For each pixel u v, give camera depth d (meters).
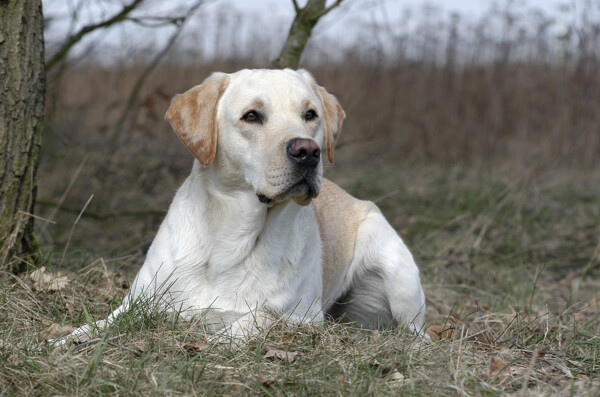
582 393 3.10
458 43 15.20
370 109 15.35
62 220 7.77
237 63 13.96
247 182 3.83
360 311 5.20
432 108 14.98
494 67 14.70
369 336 3.91
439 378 3.26
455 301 6.01
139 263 5.89
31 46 4.70
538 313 5.53
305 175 3.63
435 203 9.32
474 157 14.09
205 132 3.96
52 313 4.10
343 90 15.02
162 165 8.61
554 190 11.18
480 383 3.23
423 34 15.55
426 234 8.03
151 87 13.27
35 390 3.02
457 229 8.45
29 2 4.66
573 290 6.57
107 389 3.02
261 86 3.90
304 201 3.74
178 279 4.01
